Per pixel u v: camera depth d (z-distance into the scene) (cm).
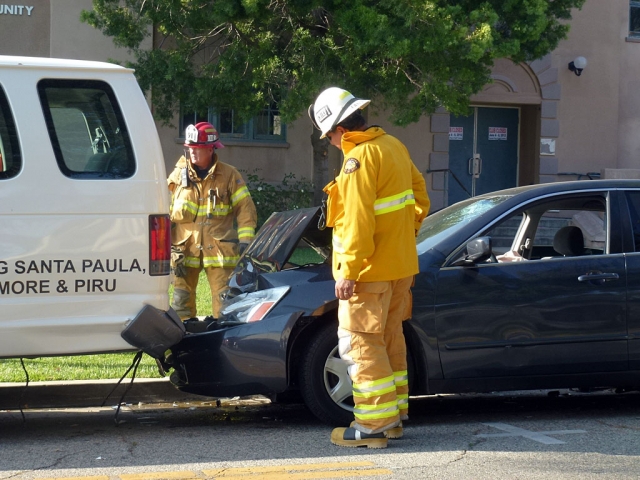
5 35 1495
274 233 594
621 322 559
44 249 474
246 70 1246
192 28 1218
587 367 557
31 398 614
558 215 594
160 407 630
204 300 948
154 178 498
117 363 684
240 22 1216
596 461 470
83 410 618
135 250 491
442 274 542
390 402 490
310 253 594
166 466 461
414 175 512
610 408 630
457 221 585
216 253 686
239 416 600
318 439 523
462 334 540
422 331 536
